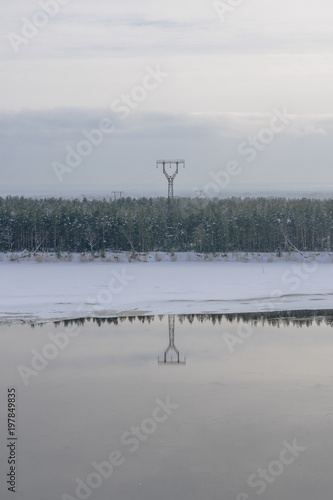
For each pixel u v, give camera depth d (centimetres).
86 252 11956
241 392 3331
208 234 11881
